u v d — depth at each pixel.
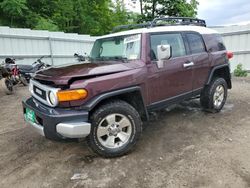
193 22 5.40
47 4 20.34
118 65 3.54
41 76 3.50
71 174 3.18
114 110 3.37
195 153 3.56
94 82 3.18
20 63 11.16
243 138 4.03
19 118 5.62
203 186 2.81
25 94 8.39
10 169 3.37
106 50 4.36
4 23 16.22
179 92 4.36
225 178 2.93
